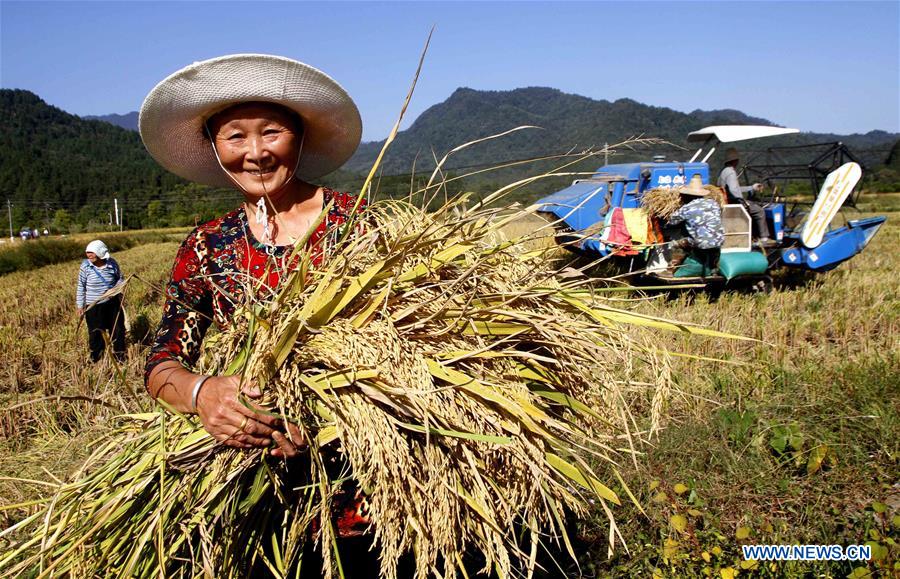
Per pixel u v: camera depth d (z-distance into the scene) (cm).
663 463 417
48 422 512
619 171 1004
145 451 200
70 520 197
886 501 390
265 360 183
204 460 196
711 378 560
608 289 227
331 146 256
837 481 408
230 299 206
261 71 211
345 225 205
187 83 212
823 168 1028
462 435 181
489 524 201
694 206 856
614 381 227
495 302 210
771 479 410
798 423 471
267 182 223
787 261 1006
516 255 241
